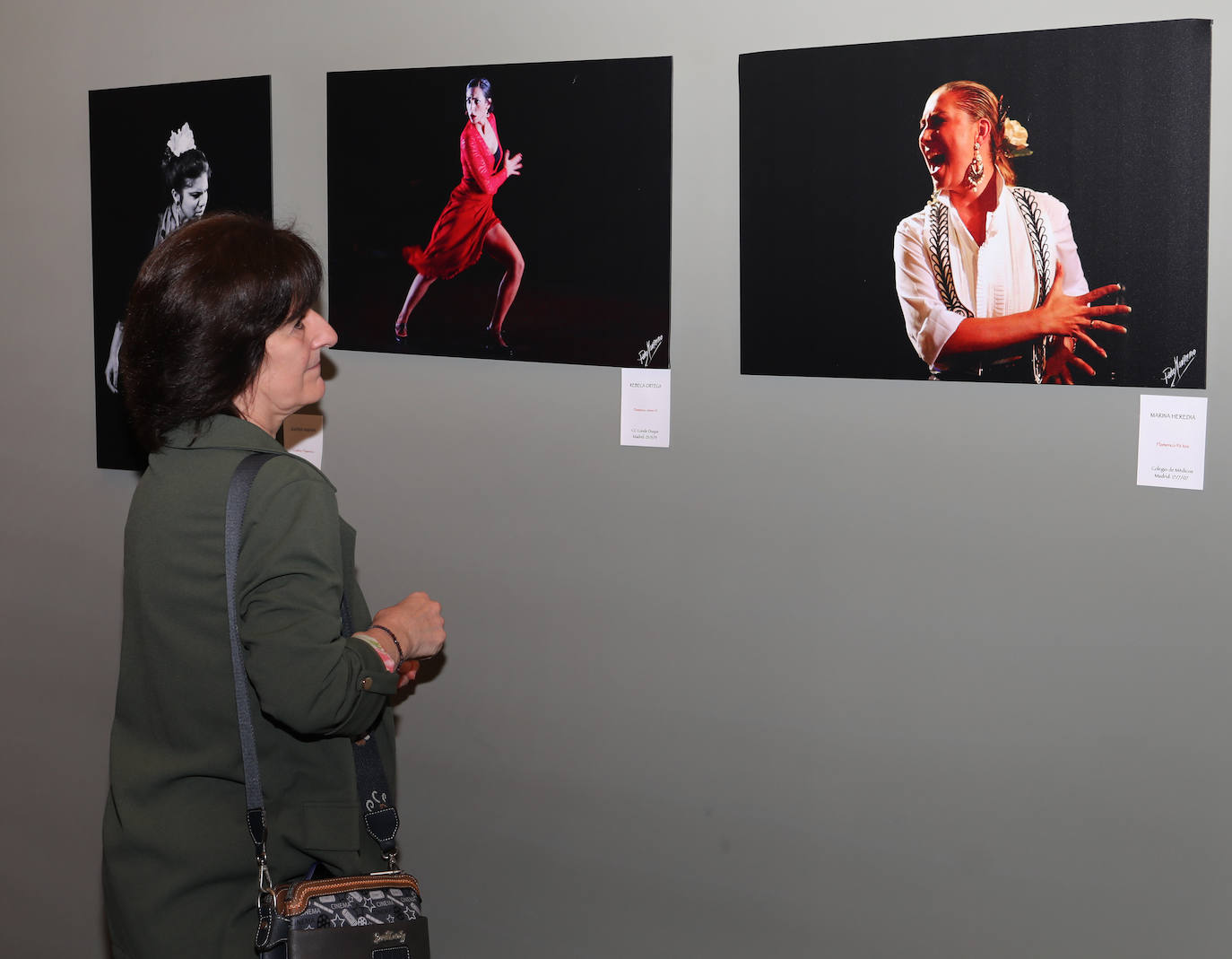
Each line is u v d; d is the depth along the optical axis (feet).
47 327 8.19
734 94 5.95
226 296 4.53
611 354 6.40
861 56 5.61
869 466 5.87
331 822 4.67
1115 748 5.47
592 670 6.68
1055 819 5.61
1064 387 5.41
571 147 6.36
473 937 7.16
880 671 5.94
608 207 6.31
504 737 6.98
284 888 4.52
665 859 6.56
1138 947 5.49
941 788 5.85
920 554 5.80
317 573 4.45
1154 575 5.33
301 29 7.08
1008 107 5.35
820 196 5.79
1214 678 5.25
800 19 5.75
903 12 5.53
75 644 8.31
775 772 6.24
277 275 4.66
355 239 7.02
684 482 6.32
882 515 5.87
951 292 5.57
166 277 4.57
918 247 5.61
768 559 6.15
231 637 4.48
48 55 7.95
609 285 6.36
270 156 7.21
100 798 8.33
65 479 8.24
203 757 4.61
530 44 6.44
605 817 6.71
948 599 5.75
